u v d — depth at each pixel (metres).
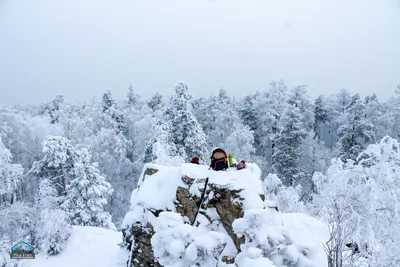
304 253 6.42
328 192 10.43
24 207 16.41
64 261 12.76
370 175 9.79
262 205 8.11
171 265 6.71
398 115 38.16
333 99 49.66
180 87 29.83
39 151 33.88
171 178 9.97
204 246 6.51
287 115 33.72
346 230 8.01
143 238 9.42
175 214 7.23
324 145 45.03
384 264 7.83
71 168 22.94
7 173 20.98
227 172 9.12
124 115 38.91
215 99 44.81
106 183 21.84
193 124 28.70
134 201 12.18
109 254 12.91
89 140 33.19
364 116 33.22
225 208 8.49
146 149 27.91
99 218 20.66
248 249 6.13
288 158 31.75
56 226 14.05
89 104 50.72
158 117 36.84
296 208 18.92
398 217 8.62
